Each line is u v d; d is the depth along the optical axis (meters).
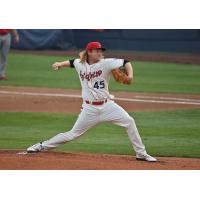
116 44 106.69
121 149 39.50
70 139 34.47
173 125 48.69
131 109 56.22
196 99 63.16
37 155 34.84
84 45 107.44
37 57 95.31
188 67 90.69
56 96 62.50
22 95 62.44
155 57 99.88
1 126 47.53
